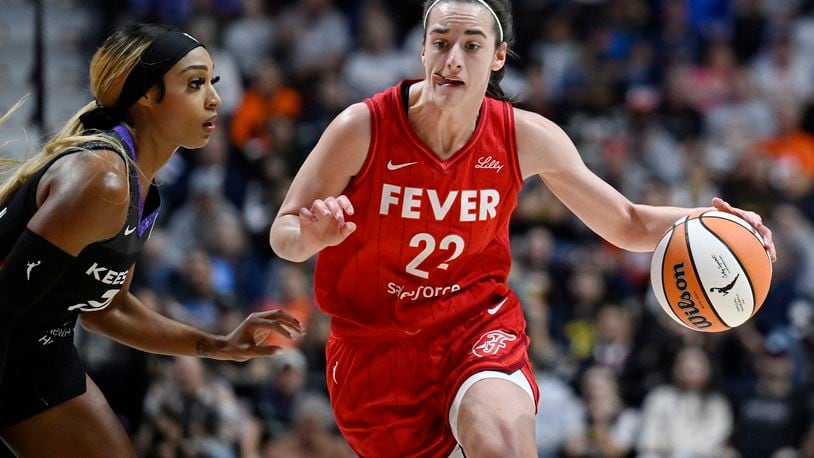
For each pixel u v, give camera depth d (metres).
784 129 15.35
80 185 4.83
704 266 5.29
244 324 5.90
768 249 5.47
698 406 10.73
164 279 11.85
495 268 5.70
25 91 13.23
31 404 5.39
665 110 15.24
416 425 5.59
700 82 15.68
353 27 16.23
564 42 16.14
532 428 5.05
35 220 4.84
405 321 5.52
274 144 14.14
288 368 10.54
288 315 5.88
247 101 15.05
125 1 15.63
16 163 5.41
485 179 5.48
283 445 9.82
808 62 16.27
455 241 5.48
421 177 5.37
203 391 9.86
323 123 14.45
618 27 16.48
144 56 5.18
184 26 15.54
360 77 15.48
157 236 12.42
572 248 12.99
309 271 12.12
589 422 10.76
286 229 5.16
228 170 13.77
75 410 5.52
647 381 11.12
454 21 5.19
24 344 5.28
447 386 5.43
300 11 16.27
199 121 5.30
